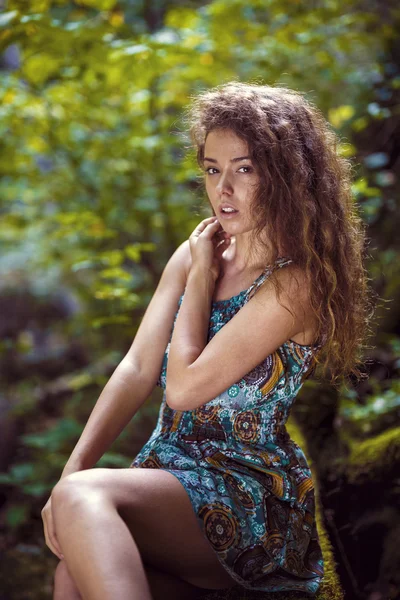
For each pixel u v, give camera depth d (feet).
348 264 5.96
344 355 6.07
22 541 11.31
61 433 12.62
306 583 5.74
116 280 13.98
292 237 5.68
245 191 5.68
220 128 5.67
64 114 12.57
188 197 13.48
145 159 13.04
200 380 5.49
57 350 18.65
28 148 13.28
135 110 13.12
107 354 16.84
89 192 13.66
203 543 5.31
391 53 13.69
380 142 13.78
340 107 14.10
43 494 12.19
